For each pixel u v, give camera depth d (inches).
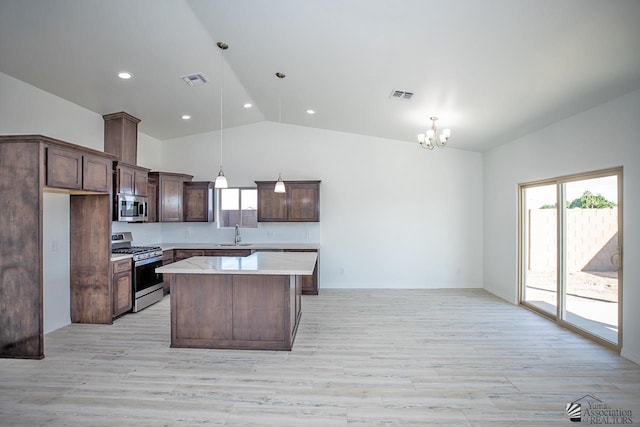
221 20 113.7
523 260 205.2
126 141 201.8
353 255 255.8
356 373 117.8
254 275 138.7
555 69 115.5
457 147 246.4
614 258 138.6
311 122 242.8
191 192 253.3
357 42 118.3
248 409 96.3
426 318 179.8
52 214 161.9
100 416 92.7
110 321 170.1
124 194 192.7
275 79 165.3
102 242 169.8
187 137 264.8
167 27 118.0
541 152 181.0
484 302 212.2
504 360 127.7
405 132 229.3
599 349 137.9
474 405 98.0
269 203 246.4
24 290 128.8
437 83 141.3
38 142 128.1
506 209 216.8
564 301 167.9
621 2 79.0
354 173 255.3
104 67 144.9
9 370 119.7
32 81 149.9
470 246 251.6
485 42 106.0
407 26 103.4
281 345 138.1
